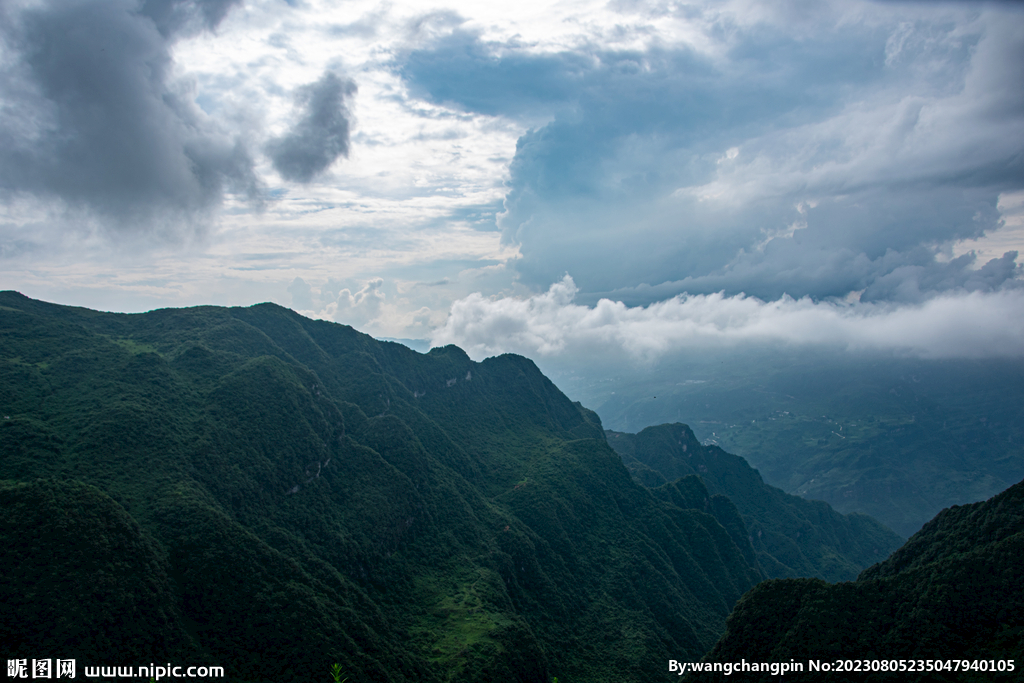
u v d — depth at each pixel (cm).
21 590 9462
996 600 11044
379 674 11412
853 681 10400
